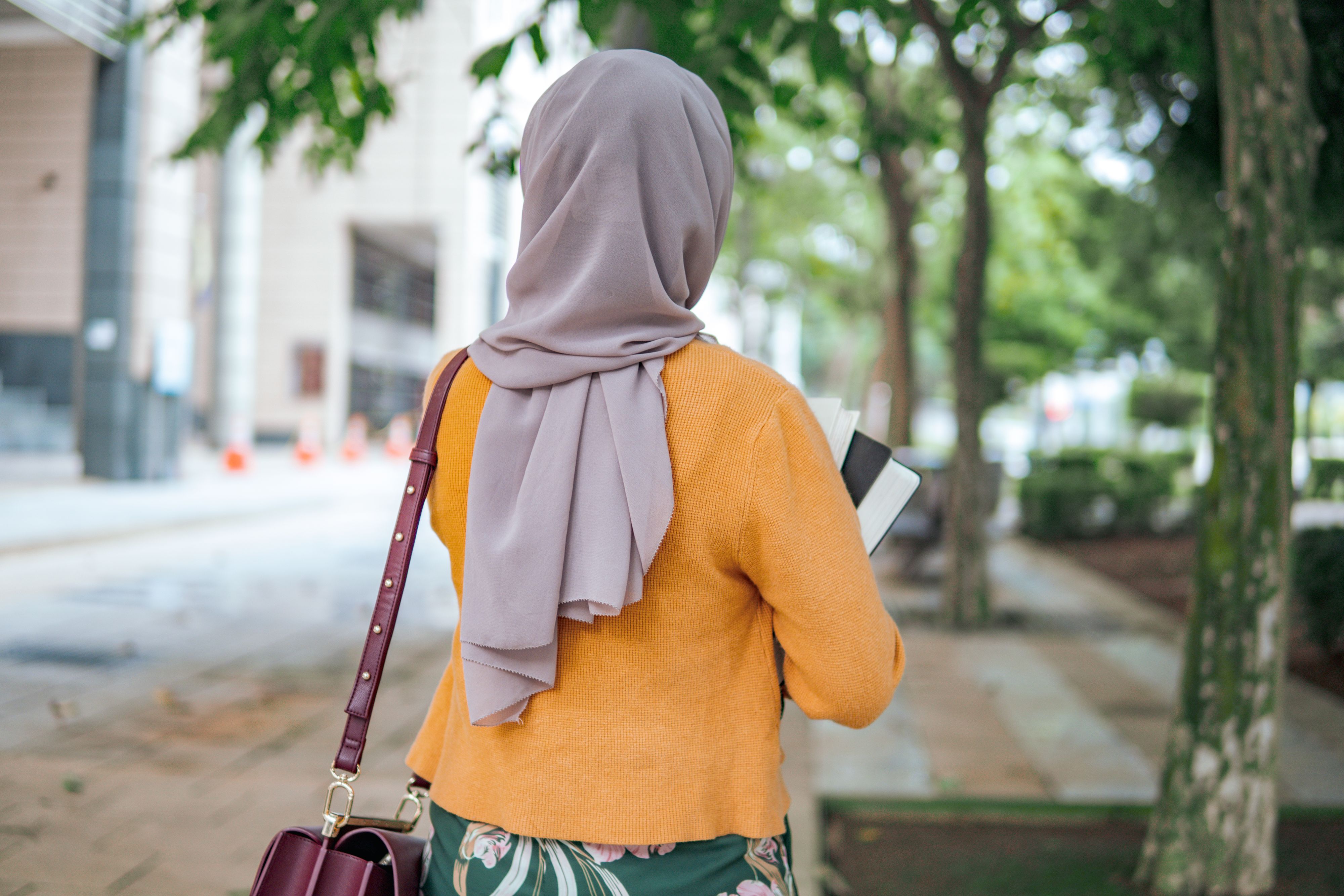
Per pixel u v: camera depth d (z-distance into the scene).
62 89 16.52
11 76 16.52
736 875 1.09
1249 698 3.20
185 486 16.03
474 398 1.15
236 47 4.11
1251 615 3.20
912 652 7.20
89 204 15.12
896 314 11.70
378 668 1.23
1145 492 15.76
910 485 1.18
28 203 16.78
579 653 1.07
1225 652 3.22
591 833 1.06
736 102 4.12
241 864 3.31
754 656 1.13
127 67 14.76
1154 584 11.06
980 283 8.01
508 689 1.05
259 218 31.19
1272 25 3.12
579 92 1.11
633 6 4.10
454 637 1.22
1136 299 16.25
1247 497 3.18
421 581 9.41
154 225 15.42
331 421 31.48
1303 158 3.16
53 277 16.84
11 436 20.70
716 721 1.10
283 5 3.92
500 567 1.04
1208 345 18.20
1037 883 3.40
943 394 49.09
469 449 1.15
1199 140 6.91
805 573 1.05
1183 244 12.02
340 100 4.85
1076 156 10.55
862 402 34.25
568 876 1.07
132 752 4.42
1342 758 4.70
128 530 11.02
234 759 4.36
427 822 3.68
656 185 1.08
